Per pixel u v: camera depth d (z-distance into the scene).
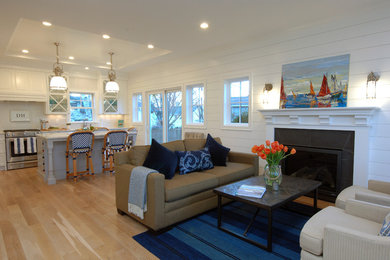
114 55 5.68
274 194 2.40
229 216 2.91
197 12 3.18
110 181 4.46
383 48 3.01
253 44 4.32
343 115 3.21
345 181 3.26
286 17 3.38
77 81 6.97
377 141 3.08
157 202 2.38
